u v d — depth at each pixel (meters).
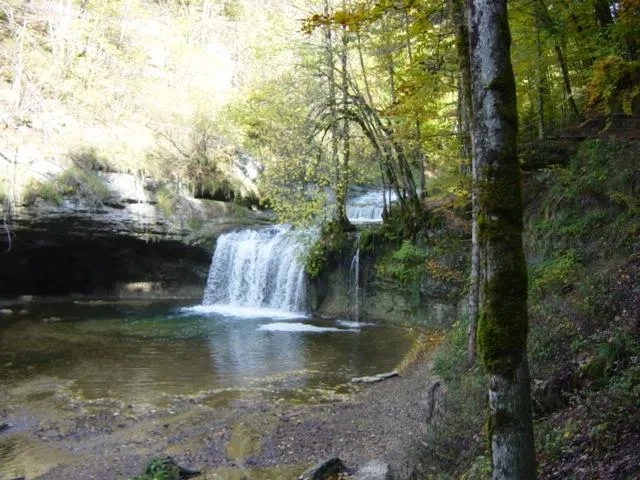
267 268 24.83
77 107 25.58
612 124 15.08
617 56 13.04
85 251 25.52
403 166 19.72
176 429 10.49
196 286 27.91
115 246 25.42
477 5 4.57
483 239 4.51
